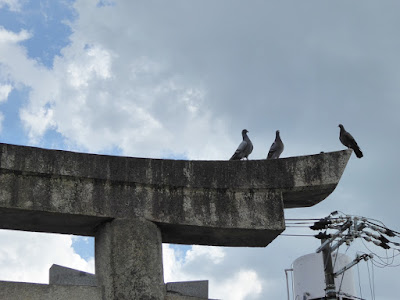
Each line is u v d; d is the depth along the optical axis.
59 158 14.19
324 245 19.19
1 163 13.70
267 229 14.91
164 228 14.77
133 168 14.67
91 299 13.44
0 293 12.79
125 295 13.59
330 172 15.39
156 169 14.83
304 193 15.47
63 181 14.15
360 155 18.31
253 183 15.22
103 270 13.98
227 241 15.49
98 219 14.25
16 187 13.76
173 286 14.55
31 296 13.01
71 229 14.66
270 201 15.19
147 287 13.77
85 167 14.33
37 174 13.98
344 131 18.47
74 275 14.80
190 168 15.05
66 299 13.25
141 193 14.61
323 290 22.23
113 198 14.38
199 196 14.96
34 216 13.95
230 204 15.02
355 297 21.75
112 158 14.60
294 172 15.39
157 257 14.18
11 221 14.12
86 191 14.23
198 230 14.87
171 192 14.84
